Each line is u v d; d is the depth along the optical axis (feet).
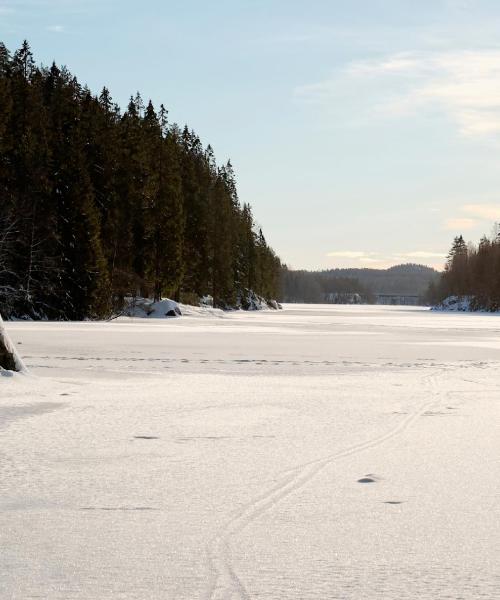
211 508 24.35
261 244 532.73
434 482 28.12
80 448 34.30
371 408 48.29
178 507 24.45
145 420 42.63
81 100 261.65
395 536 21.50
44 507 24.38
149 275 266.98
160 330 158.20
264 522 22.81
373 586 17.60
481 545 20.76
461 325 220.43
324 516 23.49
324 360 87.45
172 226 270.87
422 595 17.08
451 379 67.62
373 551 20.18
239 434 38.32
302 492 26.50
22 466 30.42
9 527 22.18
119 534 21.52
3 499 25.32
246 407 48.29
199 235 316.60
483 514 23.82
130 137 260.62
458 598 16.90
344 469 30.25
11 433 37.99
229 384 61.62
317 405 49.49
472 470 30.17
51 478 28.37
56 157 226.17
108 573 18.34
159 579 17.93
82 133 242.17
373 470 30.09
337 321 245.86
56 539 21.06
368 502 25.20
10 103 218.59
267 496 25.94
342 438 37.35
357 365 81.35
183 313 266.16
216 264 362.12
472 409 48.03
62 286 217.56
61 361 80.33
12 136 219.00
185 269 290.76
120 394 54.08
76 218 220.02
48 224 214.48
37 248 214.90
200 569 18.65
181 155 319.68
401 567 18.95
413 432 39.22
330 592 17.21
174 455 32.89
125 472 29.50
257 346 110.42
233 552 19.97
